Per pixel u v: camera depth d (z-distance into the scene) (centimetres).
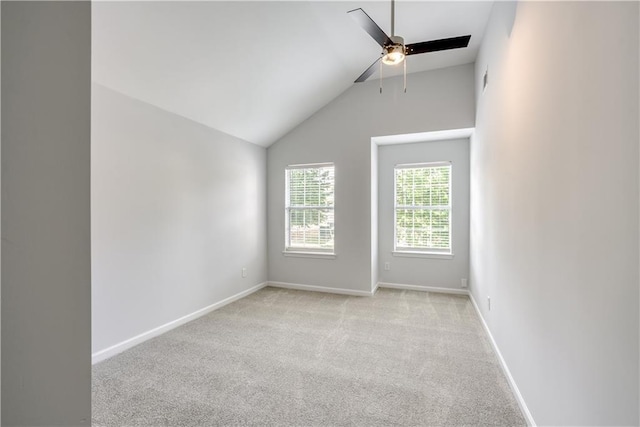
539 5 164
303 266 485
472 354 267
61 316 43
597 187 111
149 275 300
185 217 343
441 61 388
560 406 140
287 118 448
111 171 265
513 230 213
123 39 228
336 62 378
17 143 38
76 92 45
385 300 425
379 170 495
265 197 498
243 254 445
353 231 455
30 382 40
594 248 113
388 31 323
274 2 261
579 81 123
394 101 428
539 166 165
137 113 288
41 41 41
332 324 337
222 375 233
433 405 198
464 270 452
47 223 41
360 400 204
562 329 139
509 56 224
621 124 97
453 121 399
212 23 251
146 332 296
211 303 382
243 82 331
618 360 99
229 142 417
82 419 46
